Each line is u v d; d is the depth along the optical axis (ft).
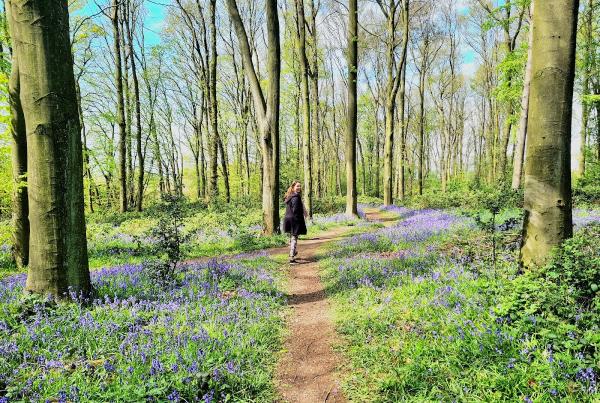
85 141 110.11
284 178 122.52
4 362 13.78
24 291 20.45
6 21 39.81
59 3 19.98
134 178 145.48
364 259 31.45
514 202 46.62
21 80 19.72
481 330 14.64
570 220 18.89
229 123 137.39
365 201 135.64
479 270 22.15
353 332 18.62
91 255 41.27
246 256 39.34
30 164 20.07
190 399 12.64
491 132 161.38
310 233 57.31
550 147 18.49
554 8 18.06
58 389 12.50
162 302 21.47
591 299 15.03
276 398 14.10
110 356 15.30
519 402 11.06
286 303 24.76
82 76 102.17
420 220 55.98
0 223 53.57
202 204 97.60
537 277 17.74
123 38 95.09
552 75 18.22
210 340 16.30
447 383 12.82
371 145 221.25
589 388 10.88
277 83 52.54
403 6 88.63
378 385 13.99
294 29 94.22
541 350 13.23
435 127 184.85
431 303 18.88
